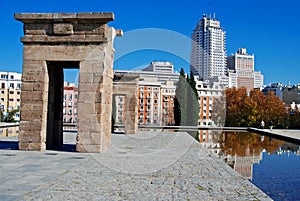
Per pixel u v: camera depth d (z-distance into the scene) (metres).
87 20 13.24
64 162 10.74
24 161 10.80
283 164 14.41
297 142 24.77
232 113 49.72
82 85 13.27
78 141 13.23
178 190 7.47
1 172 8.95
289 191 9.13
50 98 14.89
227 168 10.41
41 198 6.49
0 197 6.50
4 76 65.88
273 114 49.22
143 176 8.95
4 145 15.19
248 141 26.84
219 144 24.06
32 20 13.34
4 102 65.06
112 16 13.05
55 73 15.43
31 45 13.56
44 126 13.70
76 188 7.38
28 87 13.54
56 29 13.37
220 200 6.70
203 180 8.59
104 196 6.78
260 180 10.69
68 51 13.41
